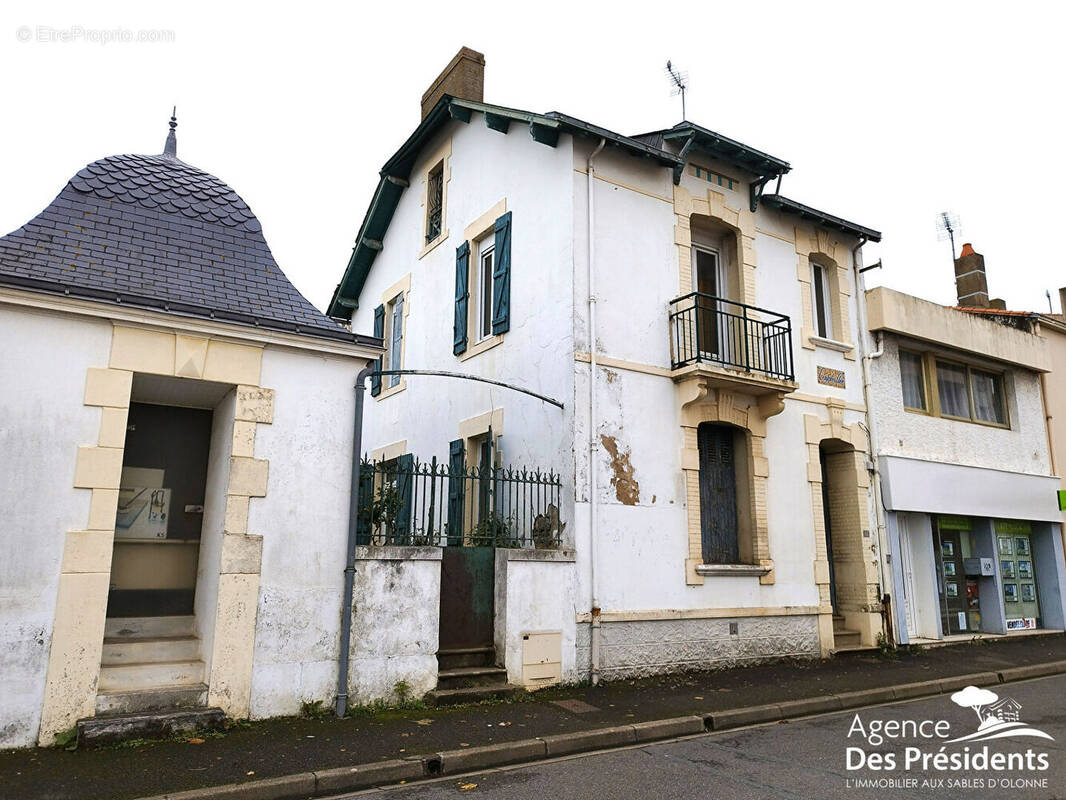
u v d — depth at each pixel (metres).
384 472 8.76
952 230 20.77
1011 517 15.32
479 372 12.15
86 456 6.70
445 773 6.23
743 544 11.34
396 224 16.12
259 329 7.54
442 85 14.80
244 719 7.09
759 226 12.53
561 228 10.55
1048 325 17.45
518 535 10.35
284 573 7.47
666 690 9.06
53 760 5.93
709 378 10.69
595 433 9.91
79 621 6.50
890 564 13.09
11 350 6.53
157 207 8.17
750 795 5.55
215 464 8.02
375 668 7.88
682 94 12.06
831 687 9.38
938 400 14.93
